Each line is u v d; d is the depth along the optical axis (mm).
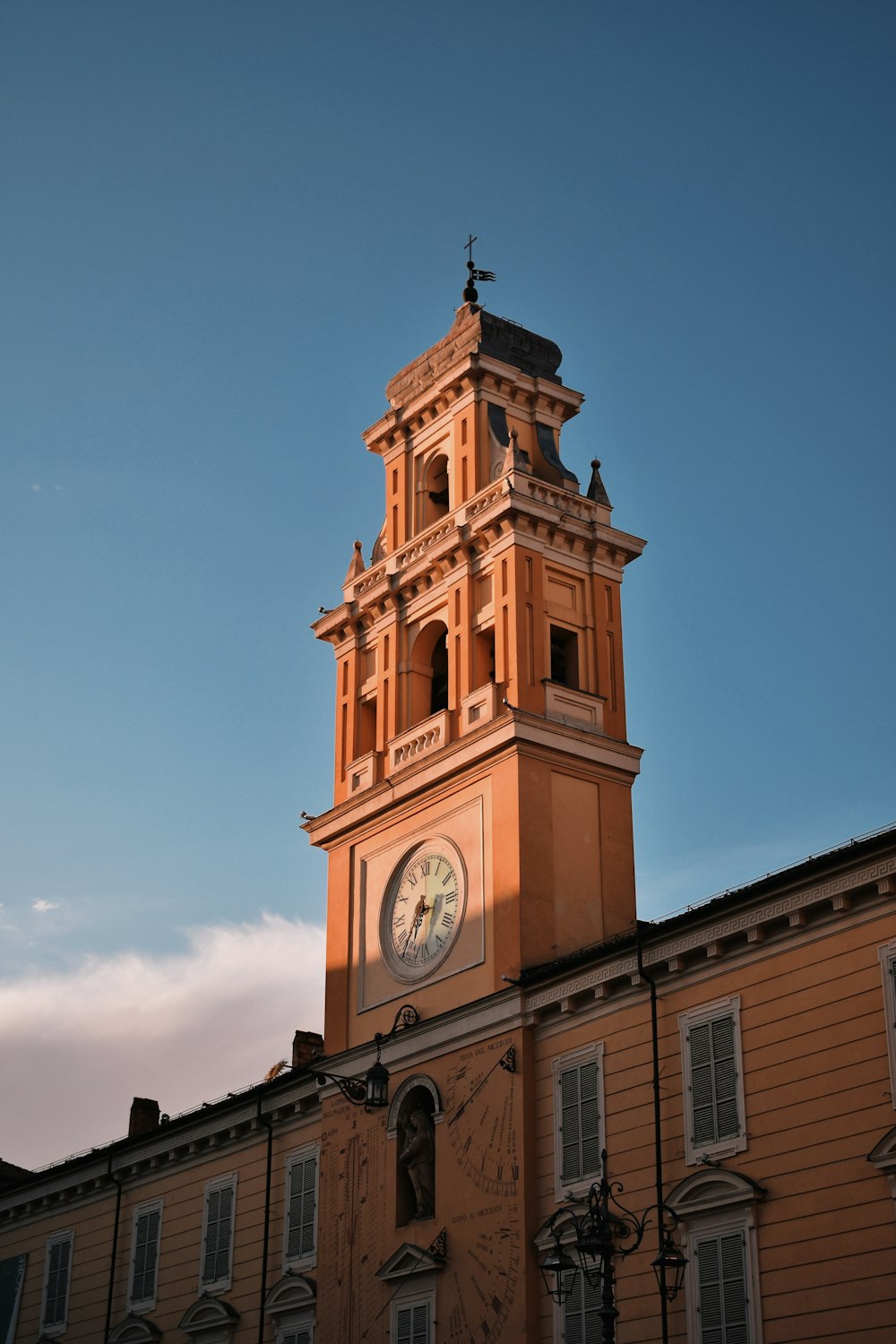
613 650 50500
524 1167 41812
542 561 50000
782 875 36812
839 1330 33625
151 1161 57312
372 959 49625
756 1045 37219
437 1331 42844
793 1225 35156
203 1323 51906
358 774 52500
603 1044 41250
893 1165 33250
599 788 48156
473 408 53281
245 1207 52500
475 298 56781
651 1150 38938
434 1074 45562
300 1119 51469
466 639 49875
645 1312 37781
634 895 47500
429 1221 44188
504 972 44625
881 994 34844
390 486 55938
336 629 55188
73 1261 59781
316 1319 47250
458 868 47531
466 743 48062
